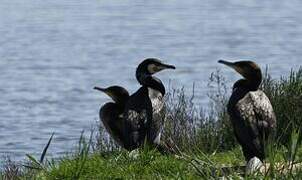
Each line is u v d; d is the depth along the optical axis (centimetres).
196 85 3944
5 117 3216
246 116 1323
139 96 1477
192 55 5550
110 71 4856
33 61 5325
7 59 5434
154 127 1450
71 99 3759
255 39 6544
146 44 6334
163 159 1372
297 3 10181
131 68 4997
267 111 1334
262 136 1309
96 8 9600
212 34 7031
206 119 1769
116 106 1533
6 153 2372
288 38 6519
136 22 8112
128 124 1445
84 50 5972
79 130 2862
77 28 7619
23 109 3447
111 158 1430
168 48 6038
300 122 1605
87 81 4419
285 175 1176
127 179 1323
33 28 7588
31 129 2902
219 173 1255
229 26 7706
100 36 6975
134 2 10500
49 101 3697
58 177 1352
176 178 1248
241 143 1320
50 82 4362
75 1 10400
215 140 1644
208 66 4888
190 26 7725
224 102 1833
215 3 10381
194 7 9856
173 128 1673
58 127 2958
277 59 5156
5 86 4197
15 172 1578
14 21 8206
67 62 5281
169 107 1766
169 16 8725
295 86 1711
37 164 1459
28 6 9738
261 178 1187
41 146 2512
